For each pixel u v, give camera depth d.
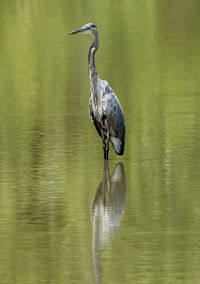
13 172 15.30
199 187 14.02
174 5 42.62
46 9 41.59
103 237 11.57
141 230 11.84
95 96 16.06
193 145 17.06
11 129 18.92
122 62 28.22
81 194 13.79
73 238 11.59
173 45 31.41
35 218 12.52
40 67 27.67
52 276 10.24
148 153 16.53
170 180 14.50
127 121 19.48
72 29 35.22
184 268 10.38
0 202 13.41
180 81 24.78
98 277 10.17
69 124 19.31
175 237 11.52
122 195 13.66
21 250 11.12
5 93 23.59
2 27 36.25
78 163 15.89
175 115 20.09
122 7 42.19
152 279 10.06
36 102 22.12
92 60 16.08
